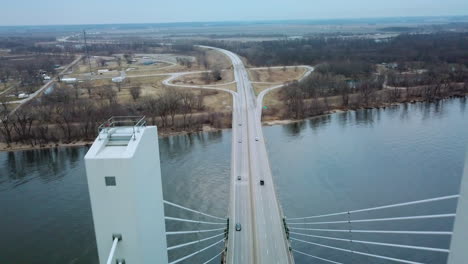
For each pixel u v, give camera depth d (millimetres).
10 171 93438
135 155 14852
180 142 113750
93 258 58438
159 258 17938
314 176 85312
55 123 122062
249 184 78562
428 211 68562
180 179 85938
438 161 89875
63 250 60375
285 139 112438
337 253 58000
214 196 77438
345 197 75438
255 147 101062
